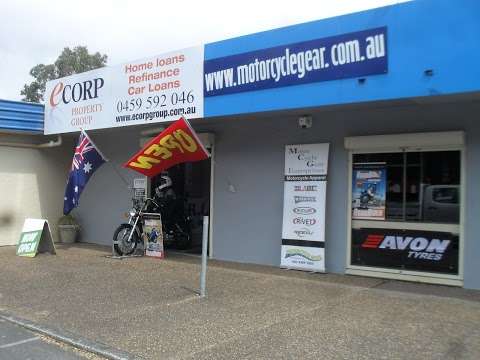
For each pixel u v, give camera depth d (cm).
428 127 830
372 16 768
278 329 598
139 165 1054
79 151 1180
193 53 1009
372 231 895
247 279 883
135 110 1120
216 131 1119
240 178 1077
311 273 934
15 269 996
